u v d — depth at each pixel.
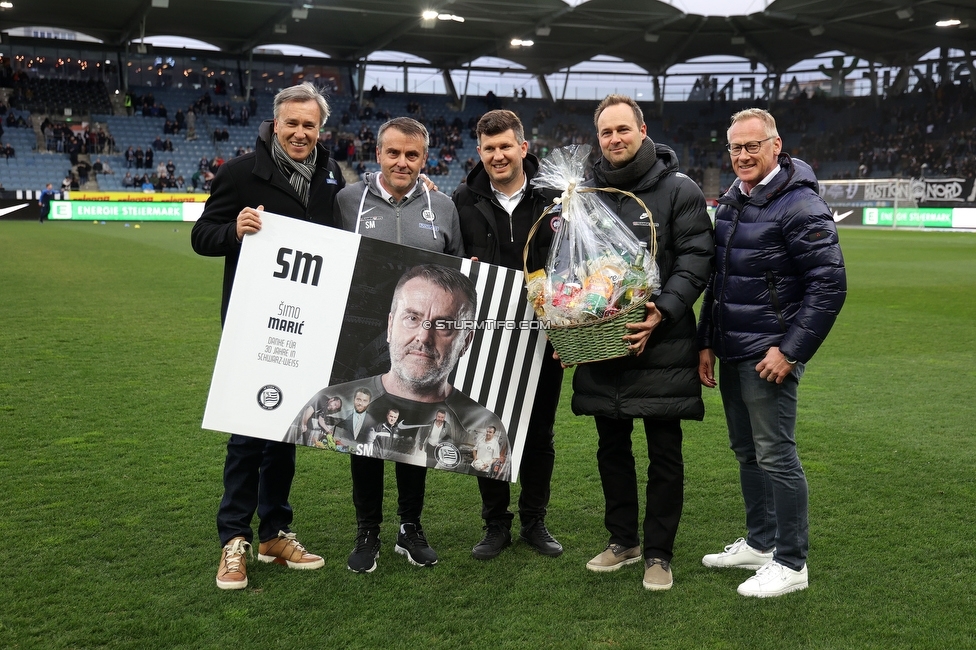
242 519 3.31
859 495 4.18
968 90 38.94
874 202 33.47
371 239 3.29
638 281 3.03
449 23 35.53
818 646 2.76
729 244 3.21
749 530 3.44
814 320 3.00
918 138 38.97
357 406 3.31
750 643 2.78
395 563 3.45
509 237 3.53
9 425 5.24
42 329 8.55
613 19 34.31
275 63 40.44
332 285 3.27
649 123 45.50
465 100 44.19
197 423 5.36
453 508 4.07
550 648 2.75
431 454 3.36
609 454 3.44
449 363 3.36
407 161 3.33
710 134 44.56
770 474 3.19
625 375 3.29
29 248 18.14
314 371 3.27
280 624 2.90
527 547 3.65
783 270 3.11
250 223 3.18
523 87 44.94
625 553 3.41
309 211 3.38
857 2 31.39
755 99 44.81
